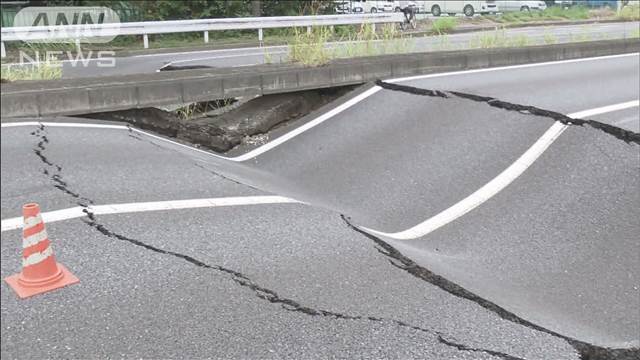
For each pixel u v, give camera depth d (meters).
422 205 4.65
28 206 3.09
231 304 3.01
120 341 2.69
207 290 3.13
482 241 3.98
